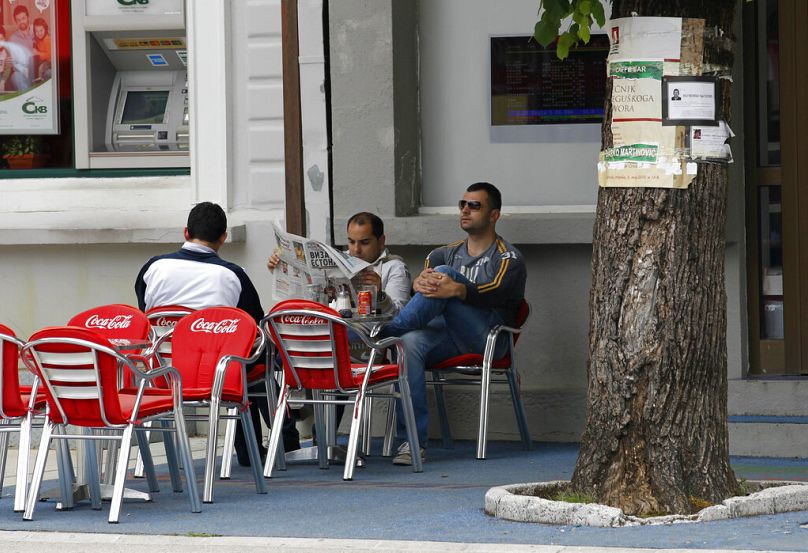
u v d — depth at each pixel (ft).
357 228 46.26
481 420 44.32
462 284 43.91
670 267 31.68
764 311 48.03
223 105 52.75
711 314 32.04
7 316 54.13
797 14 47.34
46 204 54.34
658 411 31.65
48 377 33.81
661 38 31.86
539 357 49.29
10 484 41.86
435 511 33.76
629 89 32.01
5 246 53.98
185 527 32.37
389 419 46.50
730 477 32.55
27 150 55.52
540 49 50.16
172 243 52.75
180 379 34.96
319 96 50.88
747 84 47.75
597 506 30.81
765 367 47.85
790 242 47.34
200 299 42.06
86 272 53.62
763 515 31.83
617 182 32.04
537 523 31.35
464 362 44.52
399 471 42.16
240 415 37.99
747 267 47.85
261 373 43.29
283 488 38.86
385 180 49.52
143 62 55.57
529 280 49.39
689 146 31.78
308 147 51.03
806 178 47.21
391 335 44.11
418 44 51.16
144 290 43.01
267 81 52.44
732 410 45.60
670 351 31.65
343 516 33.40
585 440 32.81
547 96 50.16
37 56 55.47
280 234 43.21
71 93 55.31
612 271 32.12
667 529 30.04
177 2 54.34
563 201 50.06
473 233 46.06
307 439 51.24
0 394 34.99
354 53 49.62
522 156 50.34
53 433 37.35
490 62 50.57
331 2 49.75
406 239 49.11
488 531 30.50
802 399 45.09
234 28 52.75
